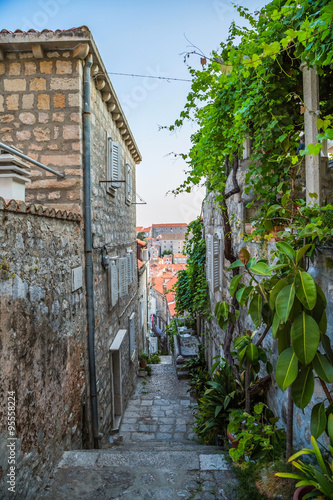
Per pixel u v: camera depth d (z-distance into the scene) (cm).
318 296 200
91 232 466
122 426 638
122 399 684
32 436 276
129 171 877
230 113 424
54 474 312
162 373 1053
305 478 189
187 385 908
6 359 238
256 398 388
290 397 234
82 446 423
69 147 450
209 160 516
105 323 565
